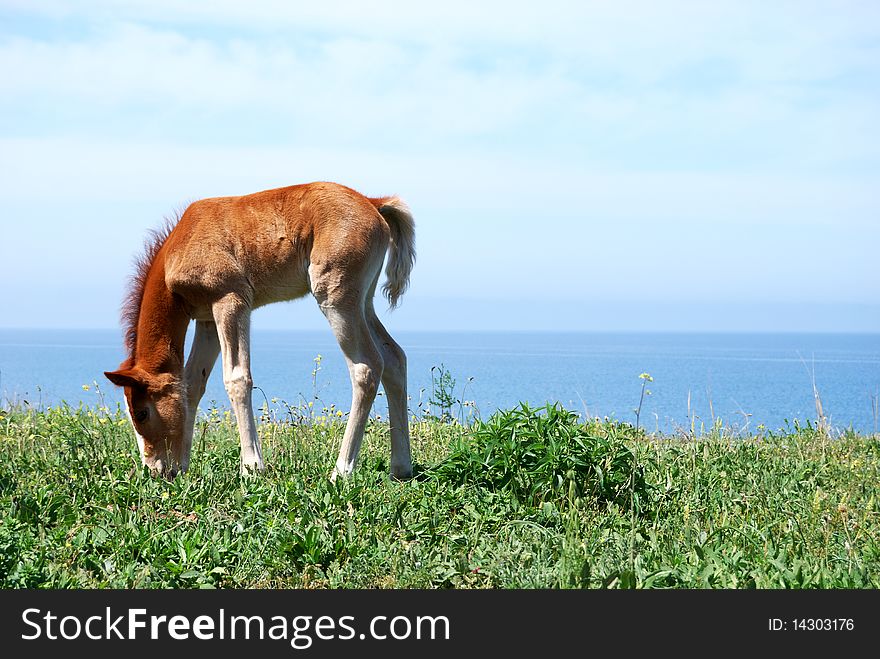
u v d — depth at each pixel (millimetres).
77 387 31672
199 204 7461
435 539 5523
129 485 6242
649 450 8008
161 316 7355
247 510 5824
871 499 6461
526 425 6777
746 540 5516
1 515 5586
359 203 7203
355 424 7152
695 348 174500
